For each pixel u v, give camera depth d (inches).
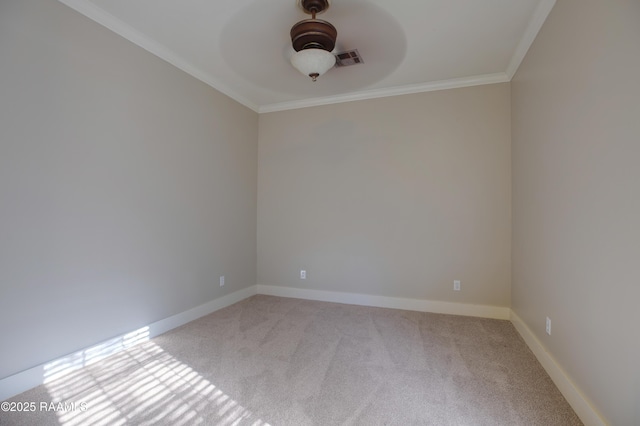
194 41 102.5
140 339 100.2
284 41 102.5
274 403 68.4
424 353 93.3
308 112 156.3
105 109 89.2
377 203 143.4
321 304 145.1
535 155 93.7
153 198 105.0
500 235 125.4
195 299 123.7
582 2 65.3
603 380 56.5
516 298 115.3
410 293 137.8
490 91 126.9
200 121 125.5
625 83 51.0
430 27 93.8
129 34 95.1
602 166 57.6
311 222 155.3
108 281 90.5
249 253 159.3
